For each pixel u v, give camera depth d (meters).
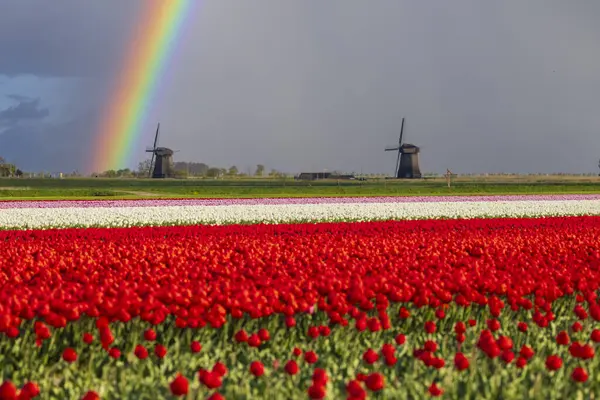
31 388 15.31
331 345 22.80
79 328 22.62
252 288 25.80
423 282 27.06
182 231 53.66
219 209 84.06
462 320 26.52
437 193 150.88
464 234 54.31
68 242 46.81
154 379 19.61
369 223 62.00
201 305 22.69
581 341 24.09
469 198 123.25
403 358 21.31
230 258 37.28
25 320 23.02
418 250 41.47
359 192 150.25
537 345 22.91
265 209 85.50
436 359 17.91
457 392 18.20
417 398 17.67
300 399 17.36
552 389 18.22
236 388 17.98
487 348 18.45
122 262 34.03
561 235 53.53
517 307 25.52
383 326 22.14
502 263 35.09
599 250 43.66
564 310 28.81
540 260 35.91
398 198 121.75
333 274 29.81
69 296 23.39
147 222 73.38
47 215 74.00
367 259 37.12
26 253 37.62
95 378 19.39
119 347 22.58
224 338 22.67
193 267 31.66
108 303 21.64
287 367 16.98
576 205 98.75
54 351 22.16
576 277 29.56
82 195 133.88
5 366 20.55
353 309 23.16
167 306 24.36
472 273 30.64
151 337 20.59
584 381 18.05
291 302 23.38
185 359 20.78
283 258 36.34
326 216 81.31
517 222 65.25
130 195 134.25
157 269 30.98
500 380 18.47
